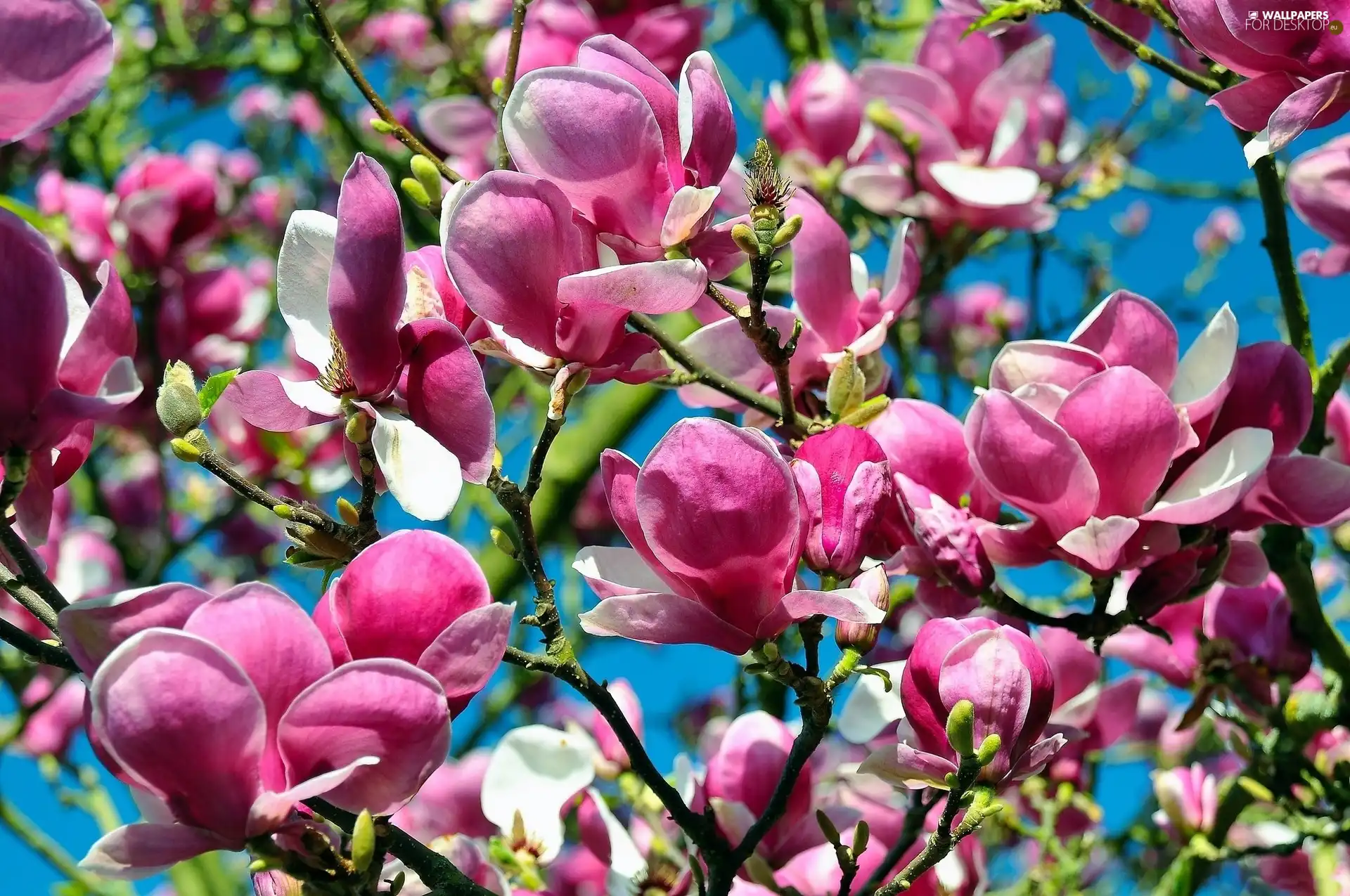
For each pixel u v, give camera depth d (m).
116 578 1.96
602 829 1.30
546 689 2.53
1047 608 1.60
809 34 2.02
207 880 2.11
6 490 0.98
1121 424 1.10
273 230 2.69
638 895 1.28
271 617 0.94
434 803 1.38
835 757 1.36
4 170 2.33
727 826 1.23
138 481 2.37
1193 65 1.43
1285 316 1.30
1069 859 1.37
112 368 0.99
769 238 1.05
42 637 1.68
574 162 1.04
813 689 1.04
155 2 2.47
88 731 0.95
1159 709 2.07
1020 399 1.11
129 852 0.94
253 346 1.96
